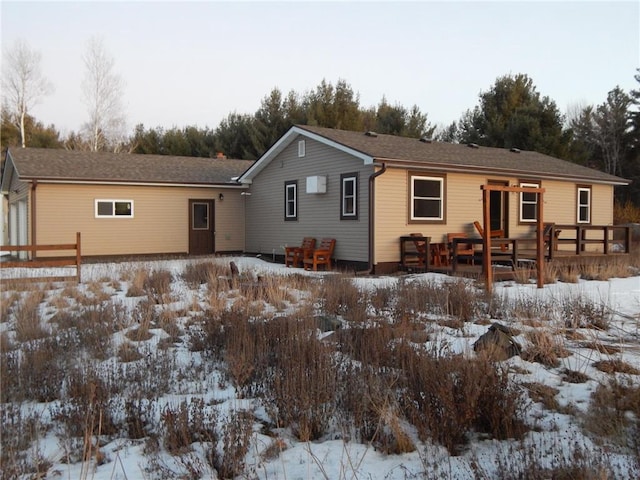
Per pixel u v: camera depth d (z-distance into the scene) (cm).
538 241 1141
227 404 487
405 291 934
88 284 1210
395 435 399
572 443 386
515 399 434
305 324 667
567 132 3309
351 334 632
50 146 4203
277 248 1977
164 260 1888
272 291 982
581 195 2075
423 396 439
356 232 1580
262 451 398
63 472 372
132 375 543
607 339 681
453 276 1303
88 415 428
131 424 436
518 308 815
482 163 1695
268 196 2039
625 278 1357
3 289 1094
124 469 376
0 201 2697
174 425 412
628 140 3953
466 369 443
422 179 1609
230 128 3944
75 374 511
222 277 1204
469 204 1720
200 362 611
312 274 1455
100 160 2170
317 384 455
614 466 350
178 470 370
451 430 396
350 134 1803
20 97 4097
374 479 355
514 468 349
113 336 715
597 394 457
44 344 622
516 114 3409
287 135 1830
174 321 774
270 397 479
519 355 605
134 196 2031
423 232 1611
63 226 1906
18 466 364
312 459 385
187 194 2131
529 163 1936
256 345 599
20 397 491
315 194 1758
